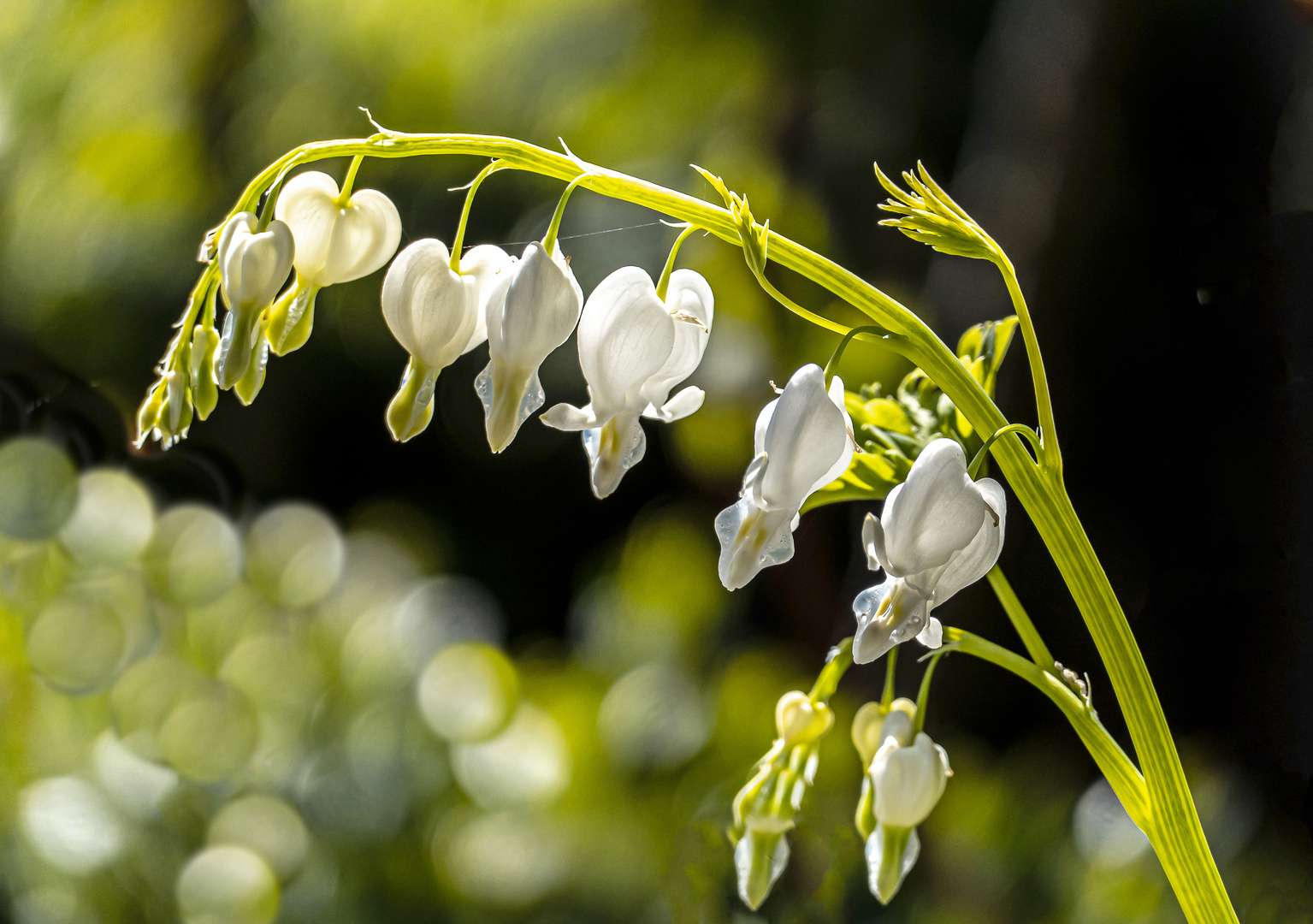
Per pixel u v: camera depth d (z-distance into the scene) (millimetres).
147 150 2229
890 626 761
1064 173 1599
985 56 1820
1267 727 1432
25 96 2229
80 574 1800
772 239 773
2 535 1763
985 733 1700
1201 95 1521
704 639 2031
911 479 764
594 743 1786
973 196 1713
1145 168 1574
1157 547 1575
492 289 782
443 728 1752
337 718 1816
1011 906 1406
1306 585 1399
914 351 775
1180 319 1542
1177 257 1526
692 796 1669
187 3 2186
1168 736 779
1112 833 1389
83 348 2344
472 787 1686
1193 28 1508
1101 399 1612
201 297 782
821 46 1882
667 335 773
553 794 1688
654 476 2754
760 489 766
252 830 1575
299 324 785
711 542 2125
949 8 1904
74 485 1859
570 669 2096
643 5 1878
